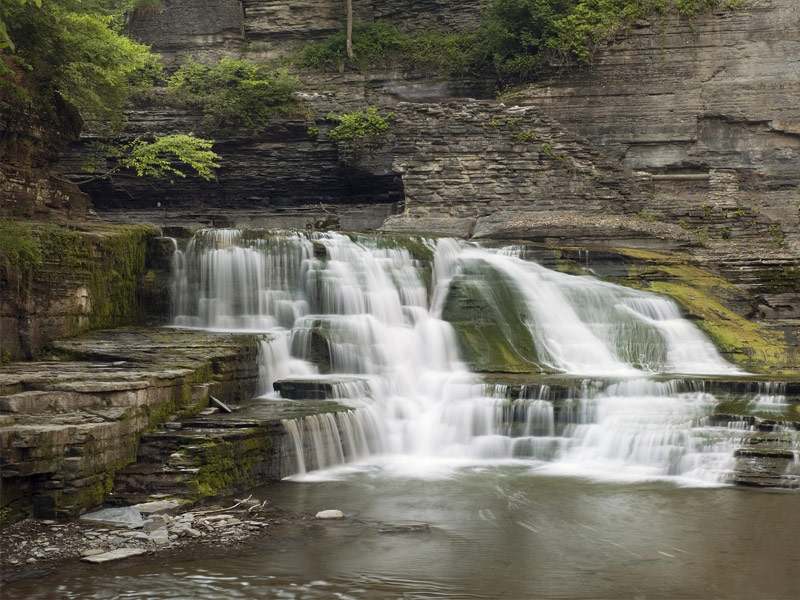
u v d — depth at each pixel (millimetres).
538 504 15305
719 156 38000
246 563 11984
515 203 36812
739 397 20031
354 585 11219
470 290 26312
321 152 40781
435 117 37375
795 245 35719
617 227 32688
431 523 14109
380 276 25875
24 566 11680
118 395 15492
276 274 25375
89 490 14125
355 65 41906
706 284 29266
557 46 38594
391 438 19734
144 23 43188
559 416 19406
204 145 37250
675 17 38188
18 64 23328
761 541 13250
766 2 37531
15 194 23469
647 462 17953
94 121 38312
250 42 43656
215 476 15453
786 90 37344
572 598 10875
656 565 12141
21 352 19266
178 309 24734
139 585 11086
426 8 43188
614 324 25922
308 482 16859
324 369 22141
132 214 40531
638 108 38438
